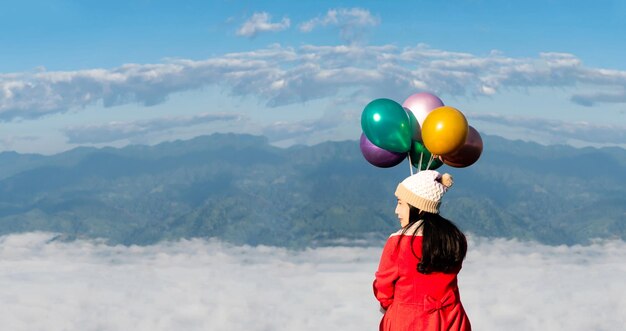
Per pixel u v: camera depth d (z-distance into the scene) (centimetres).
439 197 431
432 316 417
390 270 428
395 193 446
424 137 533
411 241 421
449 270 416
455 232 419
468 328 431
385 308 445
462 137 521
